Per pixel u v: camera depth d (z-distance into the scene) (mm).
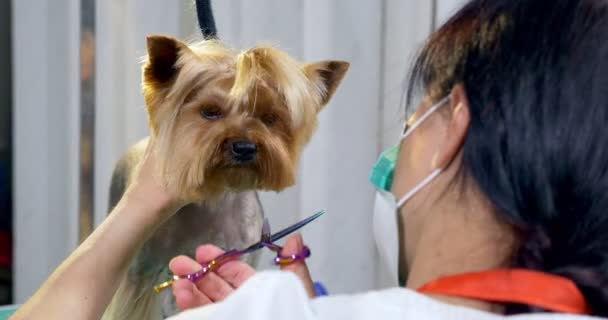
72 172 2104
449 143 558
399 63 1815
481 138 524
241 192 1349
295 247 794
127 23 2027
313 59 1836
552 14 535
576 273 516
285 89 1257
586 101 508
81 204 2154
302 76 1298
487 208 542
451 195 563
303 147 1376
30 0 2061
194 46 1303
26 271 2170
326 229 1882
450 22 602
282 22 1921
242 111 1272
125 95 2055
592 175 506
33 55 2082
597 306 522
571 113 507
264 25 1917
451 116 567
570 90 509
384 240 640
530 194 509
